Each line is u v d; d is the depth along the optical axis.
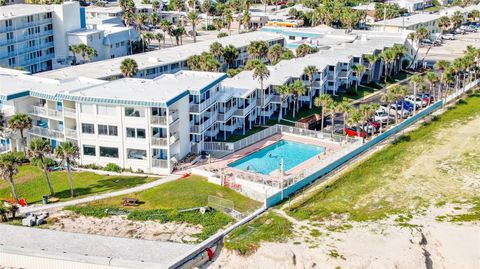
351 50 146.62
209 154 93.12
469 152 97.44
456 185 84.00
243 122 102.88
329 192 80.75
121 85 95.06
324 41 164.75
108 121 85.06
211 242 64.69
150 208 73.75
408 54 165.00
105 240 66.19
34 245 64.81
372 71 144.88
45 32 147.88
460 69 127.75
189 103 91.19
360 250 64.25
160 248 64.50
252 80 113.38
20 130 85.88
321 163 88.94
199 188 79.19
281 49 143.25
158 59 131.25
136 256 62.84
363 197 79.69
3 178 74.56
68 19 152.38
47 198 75.38
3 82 99.00
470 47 149.50
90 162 87.62
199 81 98.50
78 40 150.25
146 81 98.44
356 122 97.25
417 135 106.38
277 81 113.38
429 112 120.75
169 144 84.44
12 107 90.31
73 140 87.69
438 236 68.94
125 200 74.81
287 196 78.44
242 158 91.81
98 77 113.25
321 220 71.75
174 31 181.12
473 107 124.81
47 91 91.38
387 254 63.69
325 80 127.56
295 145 99.56
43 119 92.69
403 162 93.38
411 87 141.12
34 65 144.88
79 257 61.38
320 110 120.19
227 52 136.38
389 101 107.31
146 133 84.31
